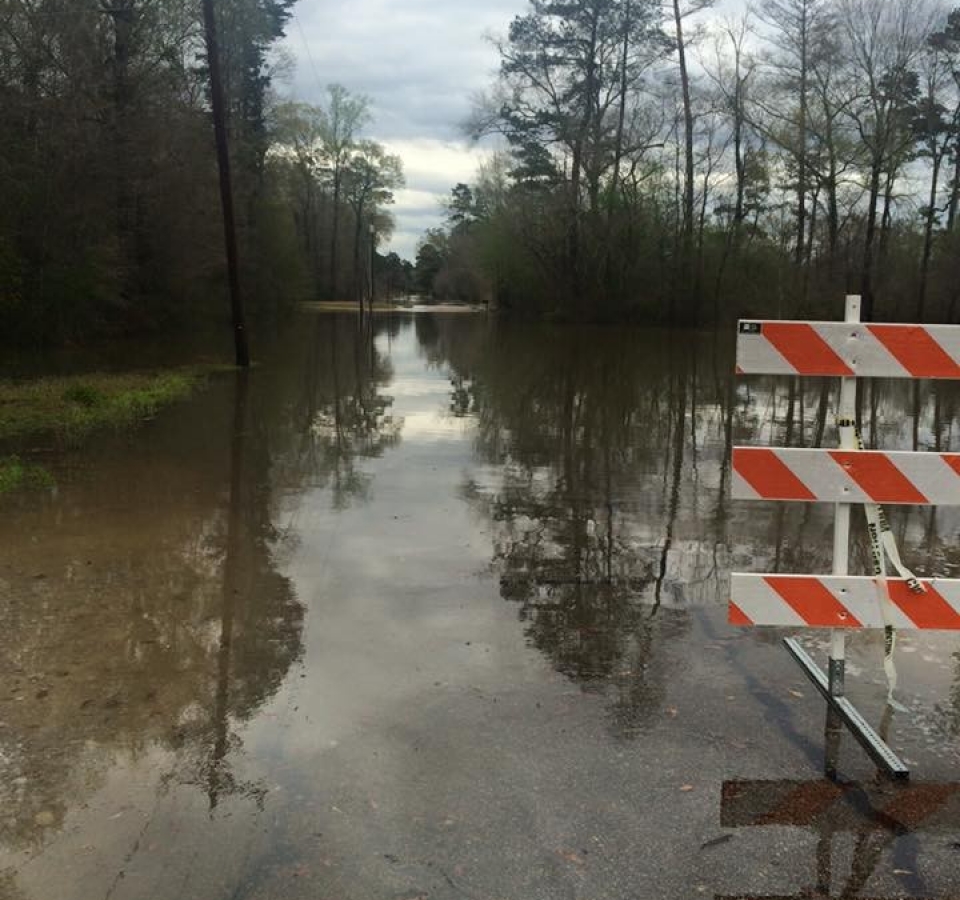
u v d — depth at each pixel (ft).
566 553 21.13
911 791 10.96
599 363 81.25
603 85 143.02
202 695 13.21
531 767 11.35
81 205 75.82
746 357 13.25
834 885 9.19
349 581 18.60
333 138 255.29
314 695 13.26
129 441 35.81
